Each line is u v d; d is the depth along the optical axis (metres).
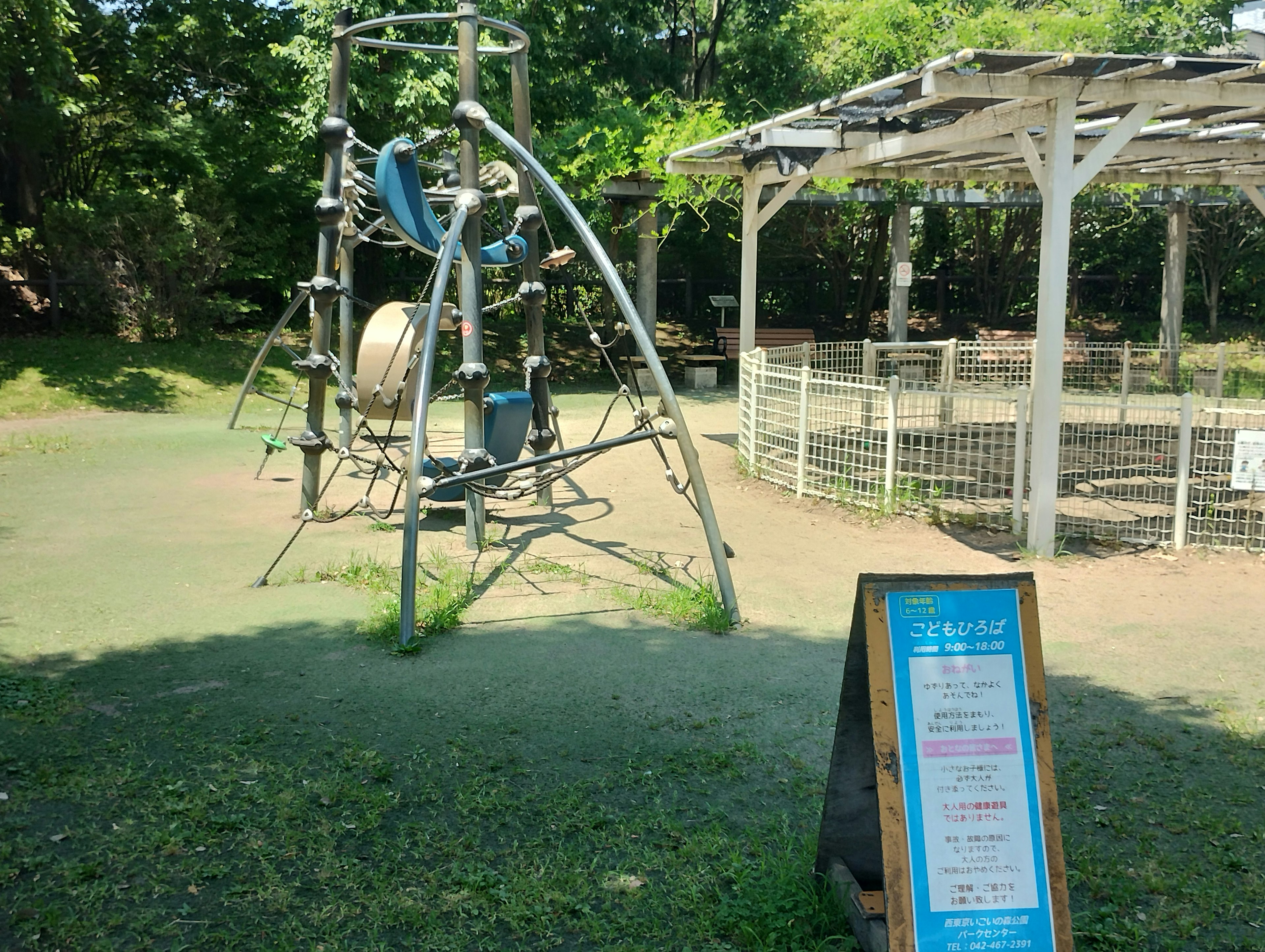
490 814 3.88
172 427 13.74
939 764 2.79
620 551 7.80
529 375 9.10
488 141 18.09
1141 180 13.54
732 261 26.98
